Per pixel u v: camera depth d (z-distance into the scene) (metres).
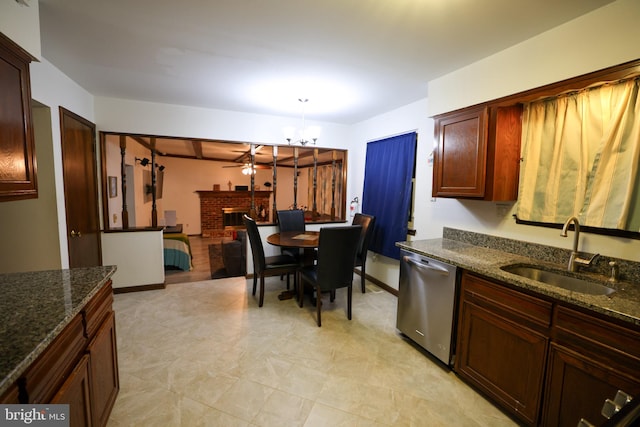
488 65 2.13
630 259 1.59
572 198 1.81
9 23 1.31
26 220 2.36
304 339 2.50
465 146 2.20
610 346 1.25
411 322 2.39
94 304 1.43
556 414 1.45
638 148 1.51
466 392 1.90
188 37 1.92
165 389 1.86
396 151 3.52
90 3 1.55
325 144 4.46
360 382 1.97
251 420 1.64
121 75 2.59
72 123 2.71
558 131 1.87
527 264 1.94
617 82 1.58
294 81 2.68
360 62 2.26
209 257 5.88
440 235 2.86
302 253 3.69
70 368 1.17
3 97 1.31
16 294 1.30
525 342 1.58
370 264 4.12
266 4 1.55
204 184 8.70
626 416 0.67
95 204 3.22
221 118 3.79
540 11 1.58
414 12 1.60
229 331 2.62
